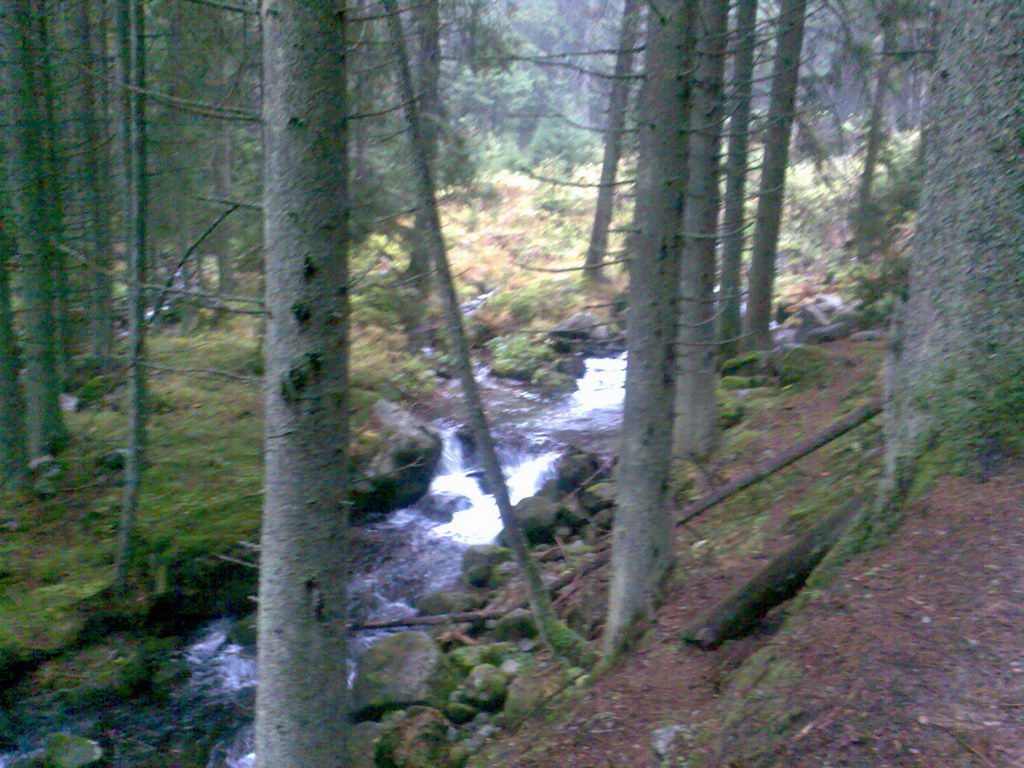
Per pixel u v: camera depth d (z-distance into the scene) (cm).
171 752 659
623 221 2658
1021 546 407
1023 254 479
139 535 894
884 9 1314
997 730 314
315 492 410
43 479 1008
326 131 392
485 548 976
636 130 518
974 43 492
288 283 398
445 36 1116
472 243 2745
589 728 484
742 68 1141
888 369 545
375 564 996
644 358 534
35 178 1002
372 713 668
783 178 1423
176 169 1209
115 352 1498
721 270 1467
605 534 964
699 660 513
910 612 394
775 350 1477
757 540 701
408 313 1919
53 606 796
